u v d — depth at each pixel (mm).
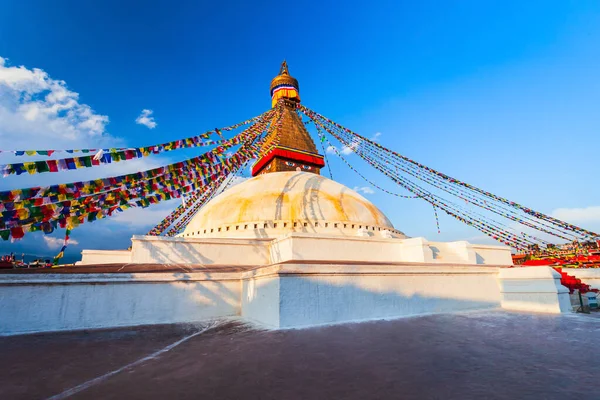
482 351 3891
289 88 20375
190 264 9195
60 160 6207
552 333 4902
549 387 2758
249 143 12094
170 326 5852
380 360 3541
